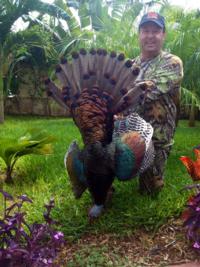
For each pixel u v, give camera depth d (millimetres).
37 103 6887
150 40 1659
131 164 1424
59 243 1117
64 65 1410
